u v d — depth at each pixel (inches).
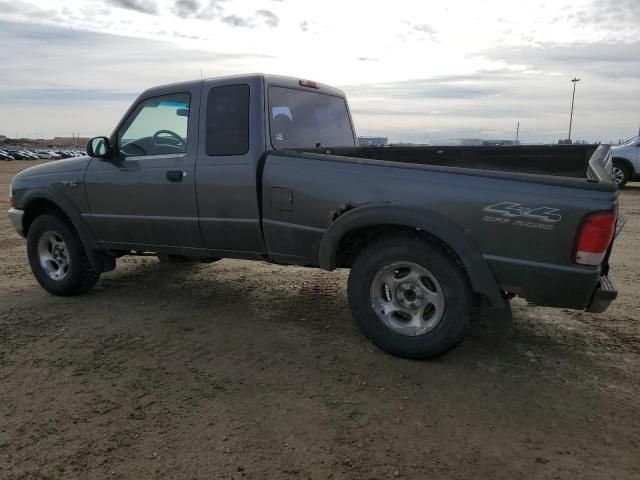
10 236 350.9
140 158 185.3
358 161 145.2
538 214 122.8
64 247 207.0
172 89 179.5
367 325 148.4
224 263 264.8
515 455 103.8
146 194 183.6
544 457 103.2
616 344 156.9
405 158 203.5
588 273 120.3
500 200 126.3
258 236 165.6
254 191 162.4
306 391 129.4
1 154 2534.5
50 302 203.2
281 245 161.9
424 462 101.8
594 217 117.9
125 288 221.1
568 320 176.9
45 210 219.3
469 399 125.0
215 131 169.6
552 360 146.0
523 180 124.9
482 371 139.3
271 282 227.9
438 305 138.3
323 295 207.9
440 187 132.9
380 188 140.8
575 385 131.8
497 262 128.3
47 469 101.3
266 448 106.7
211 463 102.3
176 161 176.4
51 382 136.4
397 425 114.3
